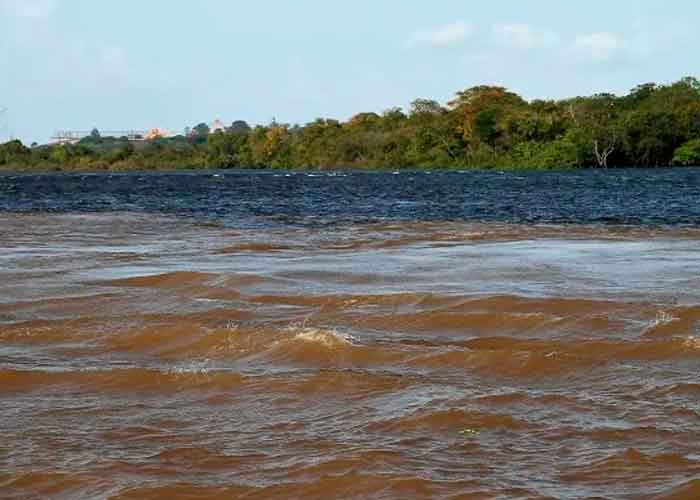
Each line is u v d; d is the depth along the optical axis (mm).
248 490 8570
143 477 8883
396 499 8312
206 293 18188
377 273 20609
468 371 12352
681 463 8930
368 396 11219
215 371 12203
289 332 13828
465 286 18719
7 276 20516
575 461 9055
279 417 10602
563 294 17547
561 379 11883
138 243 27500
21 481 8812
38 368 12555
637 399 10922
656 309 15820
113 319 15680
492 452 9336
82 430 10258
